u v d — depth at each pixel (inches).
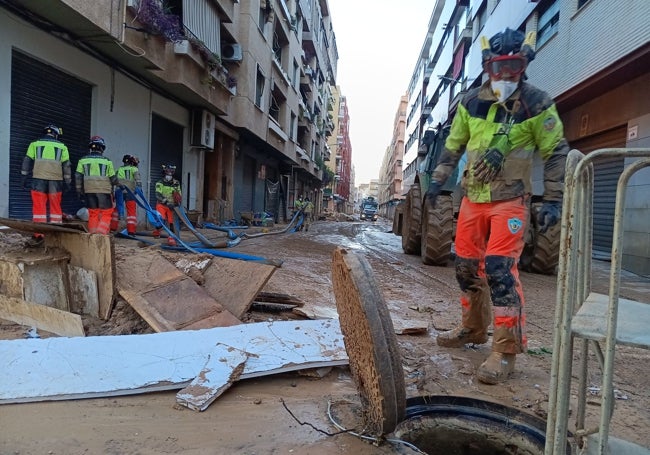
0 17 295.4
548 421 65.1
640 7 373.7
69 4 305.3
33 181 272.2
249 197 946.1
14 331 128.6
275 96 991.0
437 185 131.6
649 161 54.7
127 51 387.5
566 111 564.7
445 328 168.4
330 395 105.3
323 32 1717.5
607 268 404.2
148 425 87.3
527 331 173.8
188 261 161.6
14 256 140.9
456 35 1229.7
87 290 140.3
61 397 94.0
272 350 116.8
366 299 78.1
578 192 62.8
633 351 152.2
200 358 110.3
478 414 101.3
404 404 80.7
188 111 585.6
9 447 77.2
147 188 493.7
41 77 343.6
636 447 77.0
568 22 505.4
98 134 406.9
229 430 87.0
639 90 418.0
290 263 314.3
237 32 671.8
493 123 116.3
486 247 122.8
